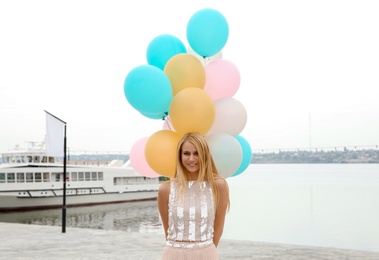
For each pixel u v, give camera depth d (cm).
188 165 351
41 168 4606
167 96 553
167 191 357
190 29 634
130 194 5403
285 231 3634
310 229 3700
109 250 1023
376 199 6444
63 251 1012
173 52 639
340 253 961
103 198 5122
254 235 3431
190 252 341
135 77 546
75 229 1380
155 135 572
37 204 4562
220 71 641
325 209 5203
